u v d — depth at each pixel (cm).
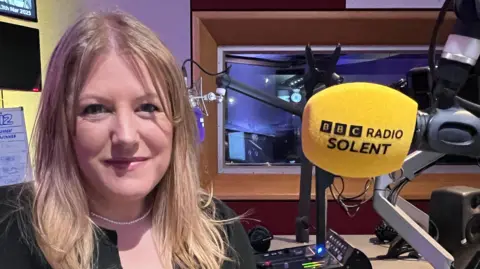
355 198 166
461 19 65
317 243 121
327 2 172
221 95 140
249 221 180
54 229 65
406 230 80
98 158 63
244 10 173
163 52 66
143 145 64
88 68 62
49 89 66
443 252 76
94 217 73
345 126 59
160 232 76
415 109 60
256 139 190
